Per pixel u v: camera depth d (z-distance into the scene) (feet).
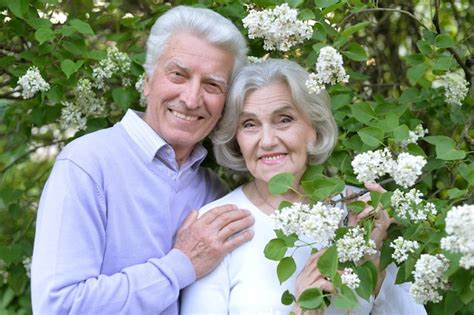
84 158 6.86
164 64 7.16
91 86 8.69
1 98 10.20
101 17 9.62
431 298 5.92
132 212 6.98
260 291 7.01
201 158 7.63
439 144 6.67
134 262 6.94
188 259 6.89
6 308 10.91
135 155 7.13
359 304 6.57
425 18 10.81
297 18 7.18
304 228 5.99
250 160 7.28
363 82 10.43
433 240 5.96
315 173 7.20
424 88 8.80
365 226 6.25
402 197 6.20
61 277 6.50
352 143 7.56
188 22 7.14
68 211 6.65
